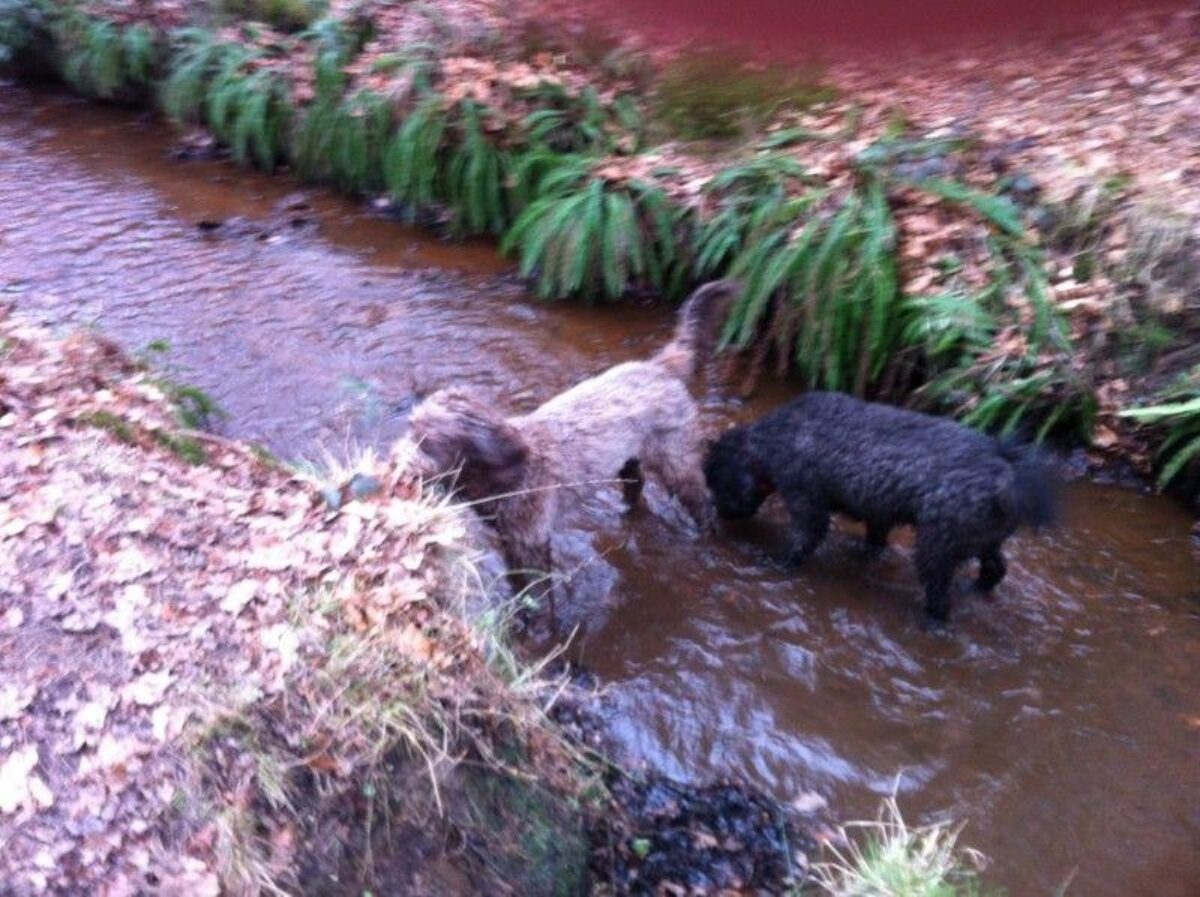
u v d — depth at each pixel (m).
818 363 3.04
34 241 3.81
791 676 2.24
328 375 3.11
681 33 4.08
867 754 2.07
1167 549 2.59
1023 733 2.12
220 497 2.08
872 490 2.29
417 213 4.10
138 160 4.64
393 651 1.75
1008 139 3.34
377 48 4.23
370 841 1.56
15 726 1.56
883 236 2.92
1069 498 2.72
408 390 3.06
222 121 4.45
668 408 2.44
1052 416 2.80
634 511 2.70
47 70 5.41
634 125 3.82
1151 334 2.77
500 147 3.87
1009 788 2.00
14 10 5.19
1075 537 2.62
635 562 2.54
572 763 1.89
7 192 4.23
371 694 1.68
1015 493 2.13
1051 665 2.27
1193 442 2.61
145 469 2.11
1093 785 2.01
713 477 2.59
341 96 4.19
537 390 3.11
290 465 2.45
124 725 1.58
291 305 3.49
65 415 2.21
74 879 1.41
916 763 2.05
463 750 1.70
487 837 1.67
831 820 1.94
